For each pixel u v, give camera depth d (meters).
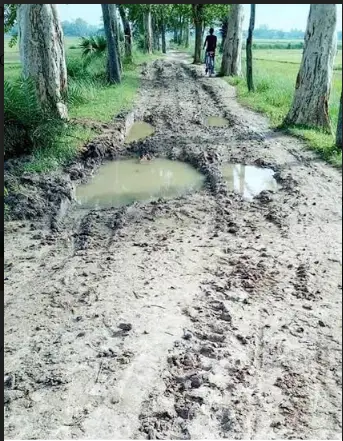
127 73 23.30
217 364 3.54
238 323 4.05
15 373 3.49
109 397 3.25
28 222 6.28
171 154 9.25
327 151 8.92
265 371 3.52
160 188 7.68
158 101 15.56
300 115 11.11
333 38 10.55
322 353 3.71
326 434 2.98
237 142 10.05
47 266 5.13
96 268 5.03
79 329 4.00
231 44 23.22
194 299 4.41
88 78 17.50
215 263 5.11
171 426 3.03
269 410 3.16
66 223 6.37
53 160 8.23
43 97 10.02
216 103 15.23
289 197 6.94
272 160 8.65
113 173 8.42
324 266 5.02
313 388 3.36
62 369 3.53
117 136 10.15
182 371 3.48
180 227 6.10
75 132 9.67
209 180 7.91
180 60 36.56
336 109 12.83
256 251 5.37
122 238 5.79
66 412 3.14
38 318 4.17
